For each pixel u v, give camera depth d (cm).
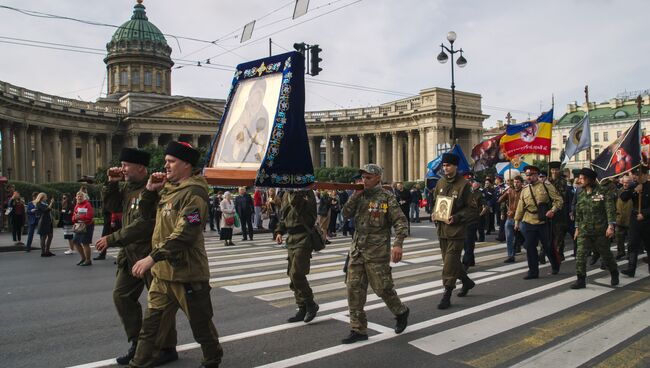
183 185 468
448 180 816
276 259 1363
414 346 598
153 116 6988
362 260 621
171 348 554
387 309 781
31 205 1727
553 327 674
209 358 474
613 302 815
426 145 6944
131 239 514
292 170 521
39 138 6009
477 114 7112
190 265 455
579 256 934
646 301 820
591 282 989
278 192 837
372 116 7444
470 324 690
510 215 1260
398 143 7444
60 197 3247
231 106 608
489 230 2022
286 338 633
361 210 625
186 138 7588
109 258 1489
